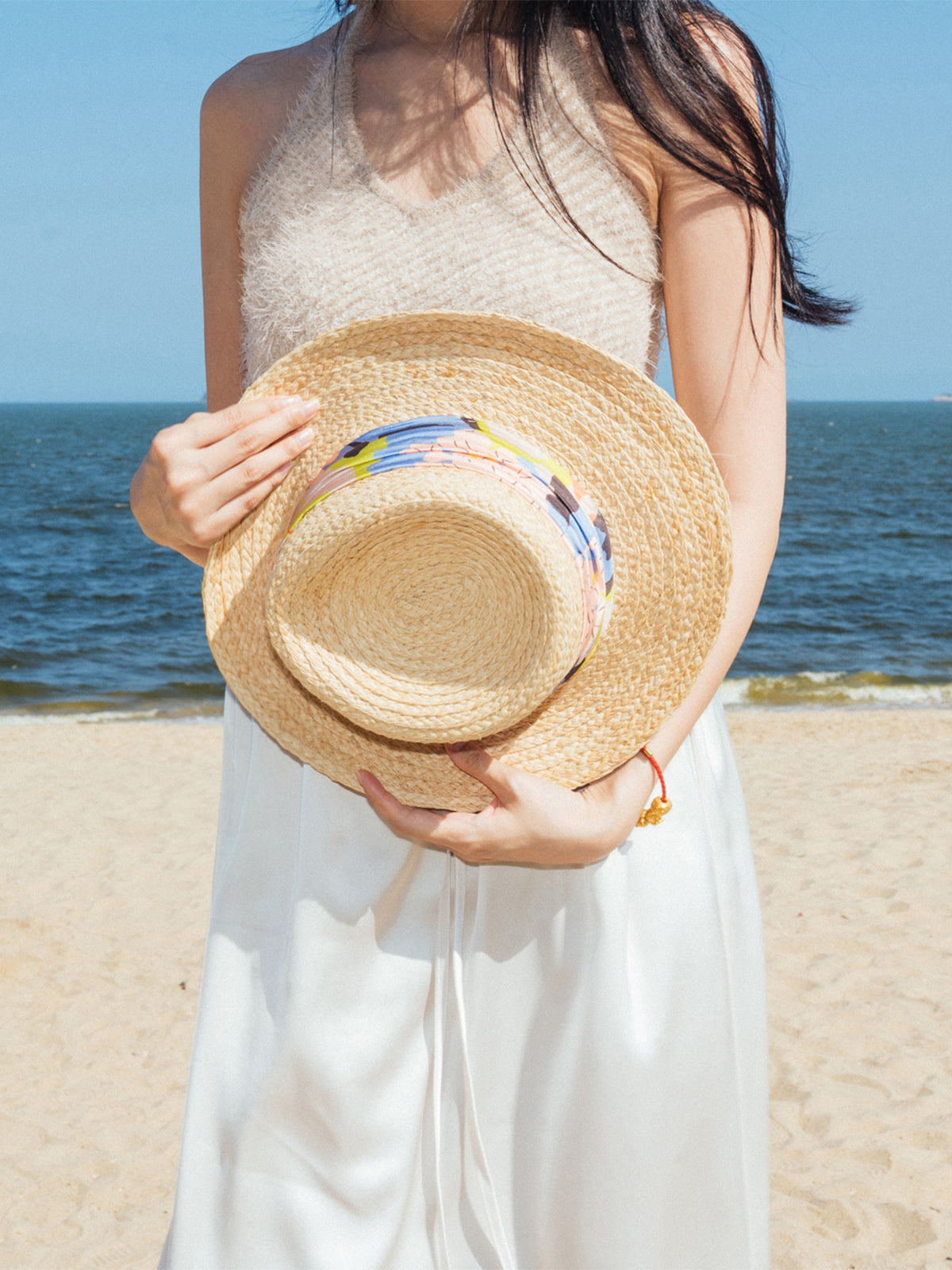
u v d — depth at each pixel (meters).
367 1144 1.46
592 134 1.40
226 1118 1.49
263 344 1.54
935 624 24.44
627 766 1.40
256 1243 1.44
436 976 1.50
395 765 1.43
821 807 8.48
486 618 1.31
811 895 6.53
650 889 1.47
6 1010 5.27
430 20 1.46
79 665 20.09
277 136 1.56
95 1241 3.62
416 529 1.29
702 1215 1.45
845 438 117.25
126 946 5.97
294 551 1.27
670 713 1.39
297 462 1.41
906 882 6.70
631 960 1.45
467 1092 1.48
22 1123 4.33
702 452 1.31
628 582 1.37
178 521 1.40
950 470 74.19
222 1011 1.53
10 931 6.12
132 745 11.66
